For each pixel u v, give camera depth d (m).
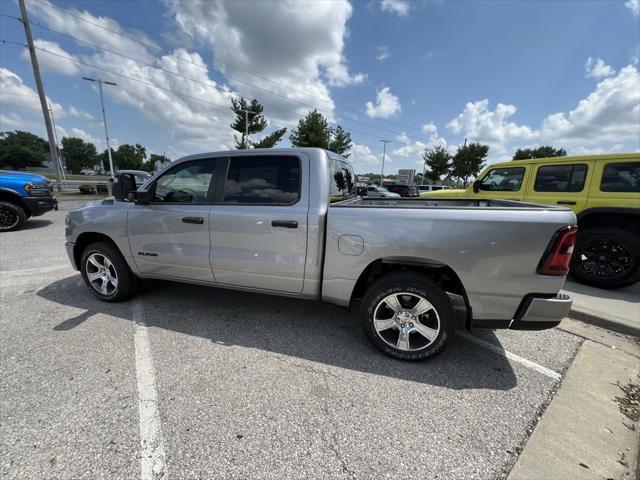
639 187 4.38
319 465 1.65
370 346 2.82
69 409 1.98
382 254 2.49
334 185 3.08
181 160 3.17
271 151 2.89
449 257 2.34
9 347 2.67
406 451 1.74
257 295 3.93
